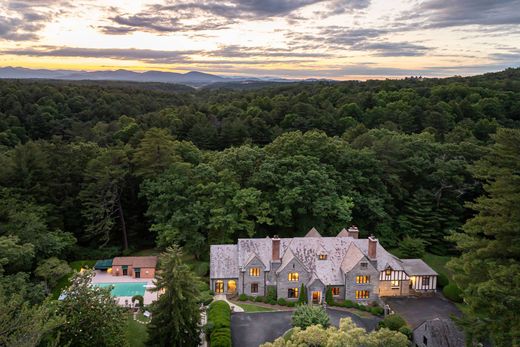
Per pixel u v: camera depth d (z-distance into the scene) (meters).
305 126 118.38
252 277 56.94
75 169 74.12
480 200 39.06
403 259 64.00
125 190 77.12
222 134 110.62
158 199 69.88
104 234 73.75
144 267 63.12
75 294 37.94
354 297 56.56
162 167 74.44
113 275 63.66
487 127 109.56
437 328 42.88
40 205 67.94
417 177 82.00
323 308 51.06
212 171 70.62
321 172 71.88
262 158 78.25
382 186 77.62
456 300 55.75
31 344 24.69
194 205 66.44
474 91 145.00
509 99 134.75
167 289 40.84
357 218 76.12
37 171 69.44
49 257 60.44
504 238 36.25
